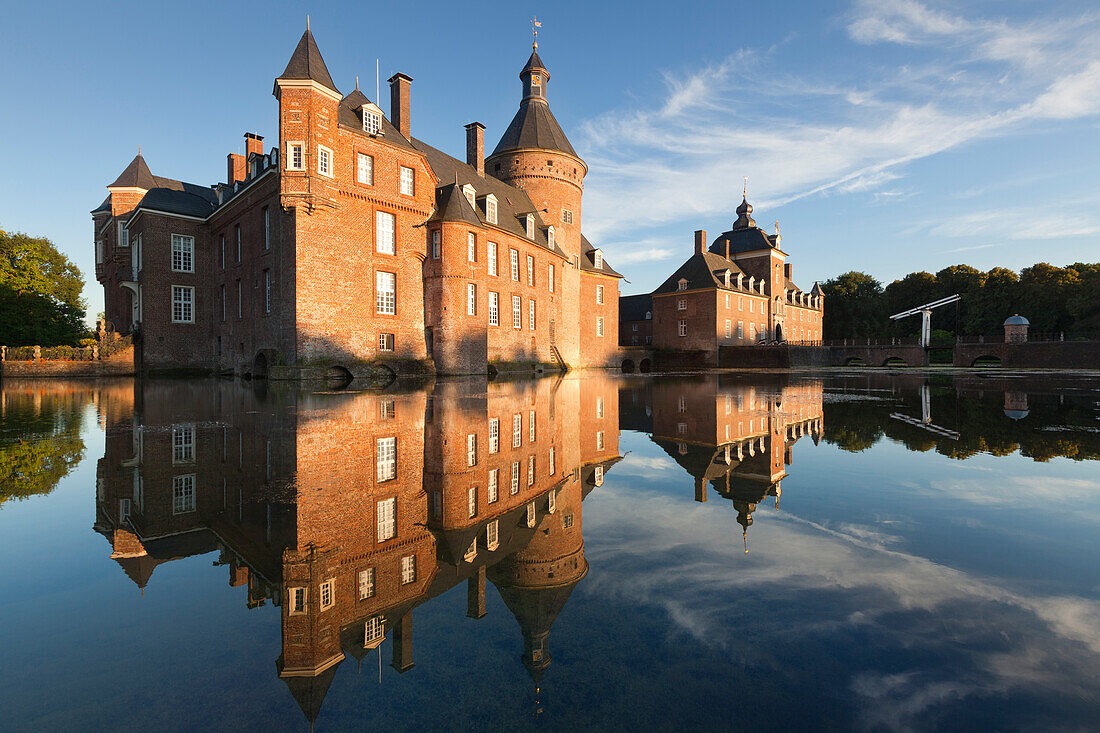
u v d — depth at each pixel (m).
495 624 2.52
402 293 28.73
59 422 9.41
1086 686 1.85
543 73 46.28
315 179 24.05
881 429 8.49
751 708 1.77
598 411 11.97
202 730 1.73
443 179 34.59
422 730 1.74
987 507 4.12
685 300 64.44
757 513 4.09
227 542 3.57
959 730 1.61
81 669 2.10
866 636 2.24
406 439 7.64
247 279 29.14
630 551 3.37
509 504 4.57
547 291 41.66
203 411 11.29
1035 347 45.88
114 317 40.50
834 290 93.25
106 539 3.58
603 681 1.98
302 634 2.41
